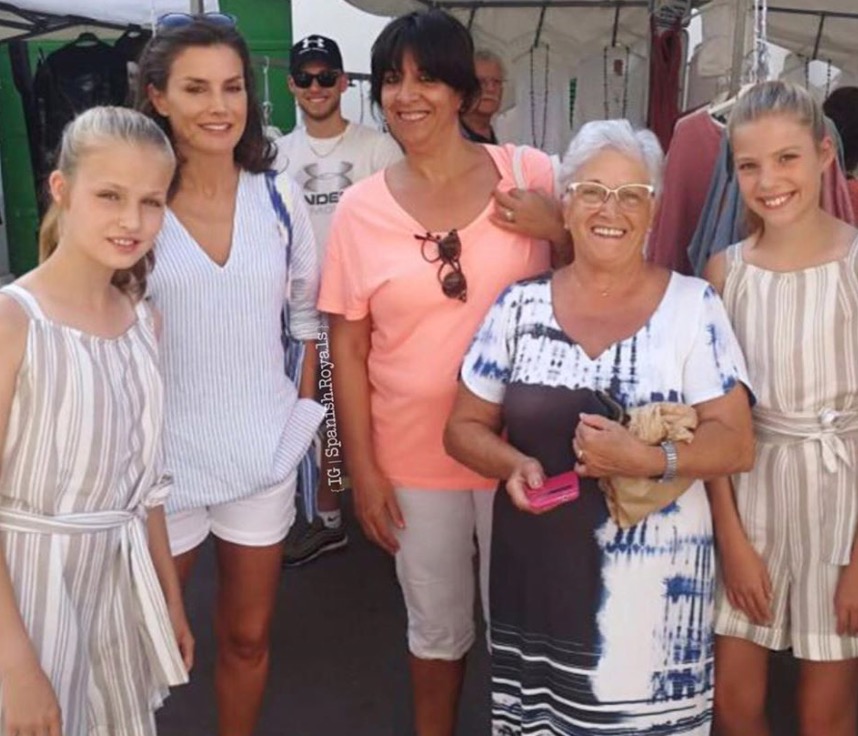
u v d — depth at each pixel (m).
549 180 2.56
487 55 4.65
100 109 1.96
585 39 6.54
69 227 1.92
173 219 2.42
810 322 2.16
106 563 2.01
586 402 2.08
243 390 2.51
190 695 3.41
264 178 2.61
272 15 6.56
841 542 2.21
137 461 2.06
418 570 2.67
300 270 2.70
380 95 2.49
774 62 6.83
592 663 2.10
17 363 1.83
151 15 5.43
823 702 2.34
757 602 2.28
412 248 2.47
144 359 2.05
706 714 2.20
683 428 1.98
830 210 2.48
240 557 2.63
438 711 2.82
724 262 2.29
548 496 2.01
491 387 2.24
